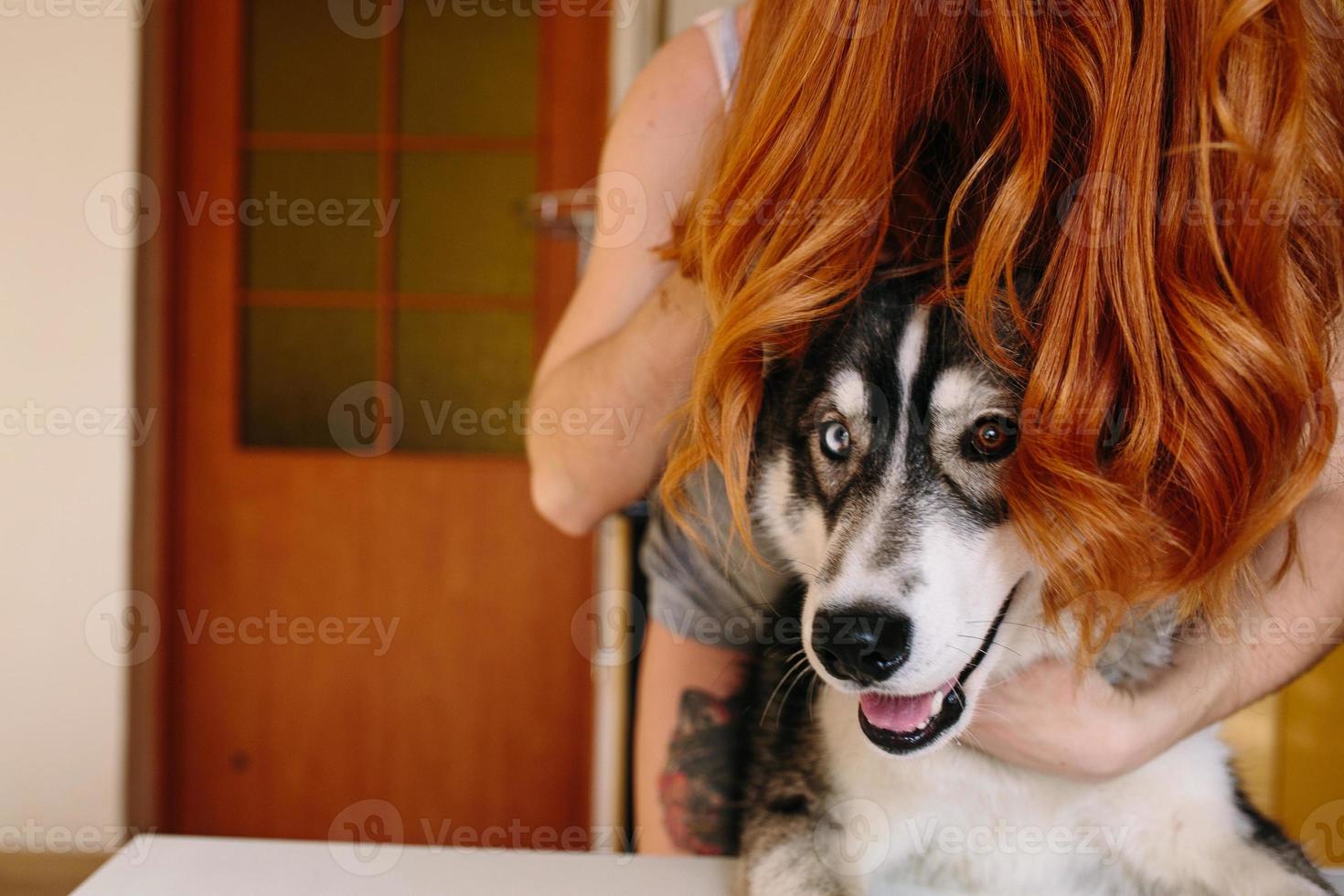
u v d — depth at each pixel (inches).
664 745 37.0
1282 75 22.1
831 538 28.2
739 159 25.1
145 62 87.2
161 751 91.9
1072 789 30.8
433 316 92.2
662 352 30.6
